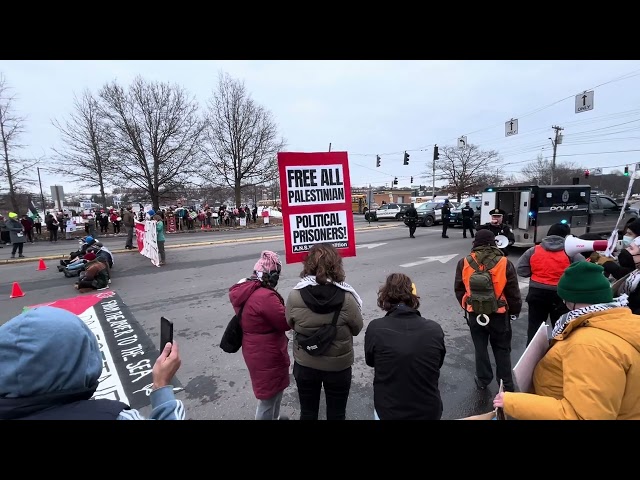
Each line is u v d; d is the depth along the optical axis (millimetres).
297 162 3100
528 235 10812
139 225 13102
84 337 1086
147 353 4418
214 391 3529
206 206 26406
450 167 52219
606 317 1437
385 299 2281
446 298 6609
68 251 14078
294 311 2387
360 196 43094
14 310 6414
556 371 1519
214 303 6562
